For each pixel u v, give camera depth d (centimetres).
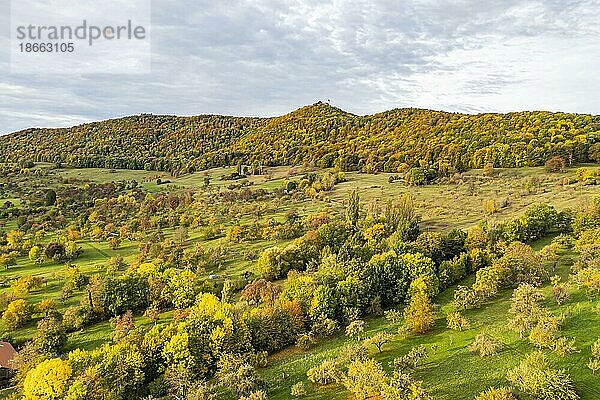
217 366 6241
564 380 4256
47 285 10269
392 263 8388
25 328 8538
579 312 5850
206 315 7038
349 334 6844
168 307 9062
